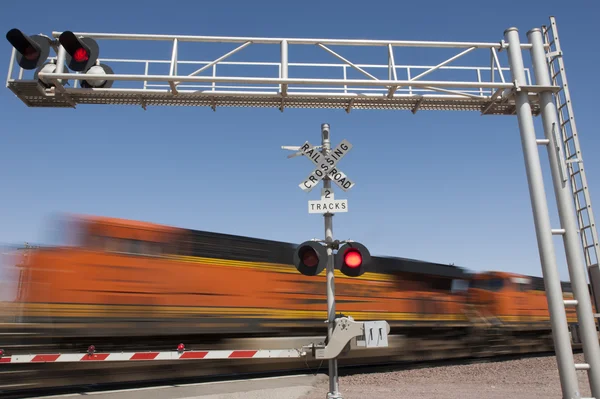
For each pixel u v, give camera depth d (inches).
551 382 515.2
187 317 441.4
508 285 786.8
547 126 291.9
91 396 390.0
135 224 431.2
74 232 396.5
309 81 296.4
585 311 259.0
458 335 693.3
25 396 369.4
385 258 633.6
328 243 268.4
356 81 298.5
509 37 307.9
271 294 513.3
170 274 441.4
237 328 474.0
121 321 402.0
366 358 605.3
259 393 425.7
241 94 305.3
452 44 311.9
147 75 288.0
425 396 431.8
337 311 560.4
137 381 443.5
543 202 273.6
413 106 329.1
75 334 378.3
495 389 479.2
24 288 367.9
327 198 275.7
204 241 474.9
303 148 284.5
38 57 278.7
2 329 353.1
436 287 682.2
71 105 308.3
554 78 305.4
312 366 574.2
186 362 458.9
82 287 389.4
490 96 316.8
